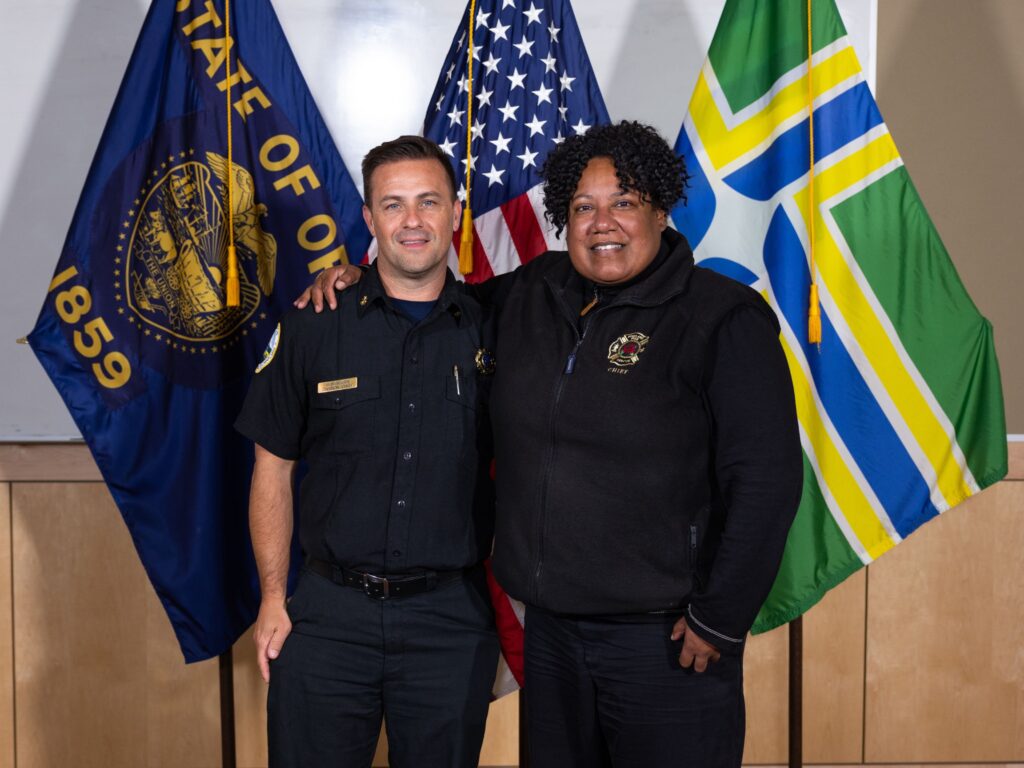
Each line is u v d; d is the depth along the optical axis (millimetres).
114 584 2166
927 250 1868
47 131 2084
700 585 1382
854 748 2238
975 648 2207
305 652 1549
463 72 1963
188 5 1901
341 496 1542
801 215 1885
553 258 1590
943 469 1893
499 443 1462
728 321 1334
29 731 2191
